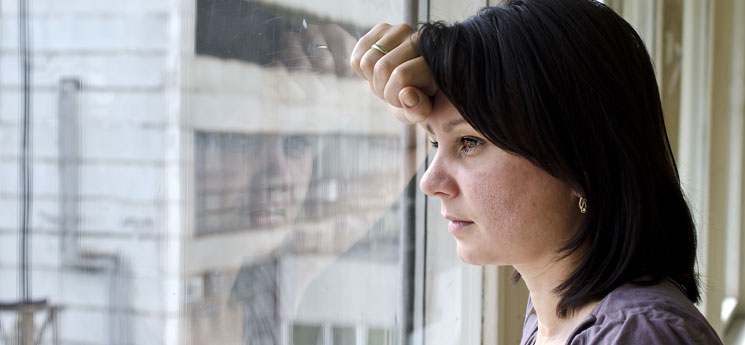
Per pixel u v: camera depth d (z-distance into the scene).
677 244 0.71
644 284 0.66
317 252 1.03
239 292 0.90
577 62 0.63
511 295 1.24
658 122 0.71
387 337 1.18
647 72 0.70
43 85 0.70
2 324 0.69
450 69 0.64
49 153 0.71
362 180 1.10
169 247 0.81
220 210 0.86
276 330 0.97
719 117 2.88
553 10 0.65
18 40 0.68
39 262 0.71
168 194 0.80
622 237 0.66
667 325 0.59
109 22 0.73
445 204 0.71
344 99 1.04
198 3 0.81
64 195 0.72
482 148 0.67
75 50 0.71
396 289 1.19
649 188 0.67
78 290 0.74
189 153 0.82
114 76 0.74
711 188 2.85
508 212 0.67
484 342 1.20
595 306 0.68
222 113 0.85
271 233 0.94
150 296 0.80
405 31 0.76
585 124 0.64
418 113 0.68
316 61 0.98
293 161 0.96
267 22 0.89
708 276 2.54
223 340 0.88
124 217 0.77
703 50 2.69
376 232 1.14
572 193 0.67
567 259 0.70
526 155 0.64
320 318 1.05
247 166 0.89
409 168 1.18
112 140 0.75
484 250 0.70
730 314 2.87
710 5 2.74
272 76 0.91
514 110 0.62
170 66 0.78
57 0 0.70
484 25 0.66
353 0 1.02
